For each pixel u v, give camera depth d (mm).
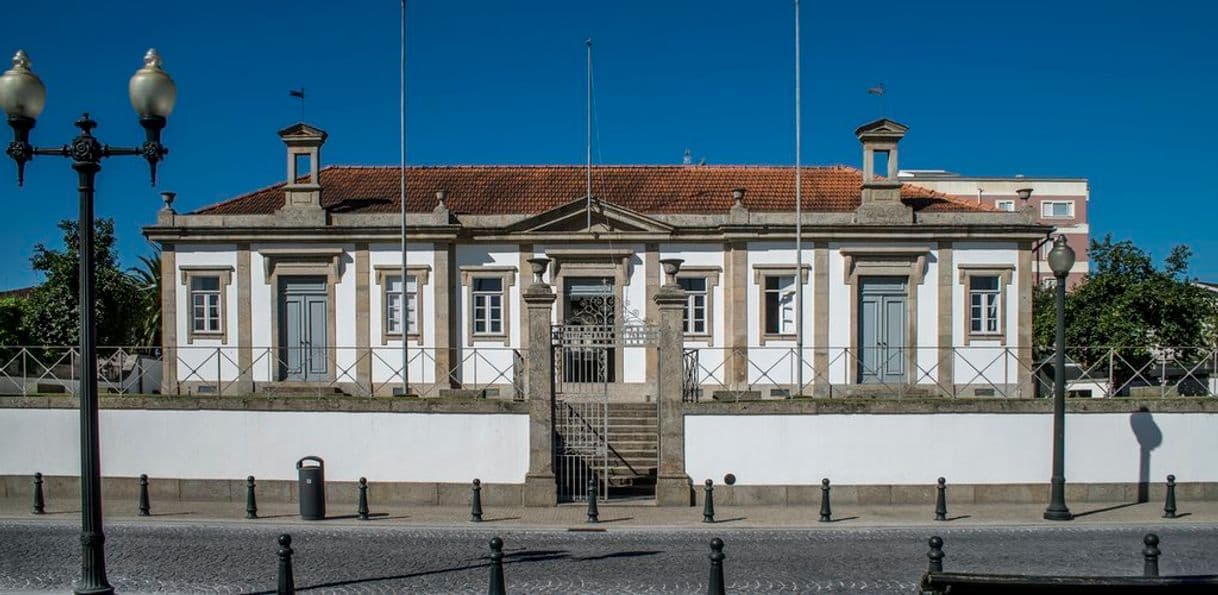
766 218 27438
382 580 12875
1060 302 17484
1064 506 17359
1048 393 26844
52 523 16859
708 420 18766
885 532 16203
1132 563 13820
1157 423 19016
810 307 27391
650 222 27500
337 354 27797
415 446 18922
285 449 19172
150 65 10672
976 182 66125
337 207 29109
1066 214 66312
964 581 7914
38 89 10617
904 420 18875
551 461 18547
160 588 12391
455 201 29578
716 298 27688
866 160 27672
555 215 27781
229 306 28062
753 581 12867
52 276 38656
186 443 19375
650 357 27078
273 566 13633
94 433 10984
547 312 18672
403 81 27062
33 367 22000
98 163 10867
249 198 29875
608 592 12367
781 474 18734
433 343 27766
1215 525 16688
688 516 17531
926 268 27359
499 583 10914
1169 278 32312
